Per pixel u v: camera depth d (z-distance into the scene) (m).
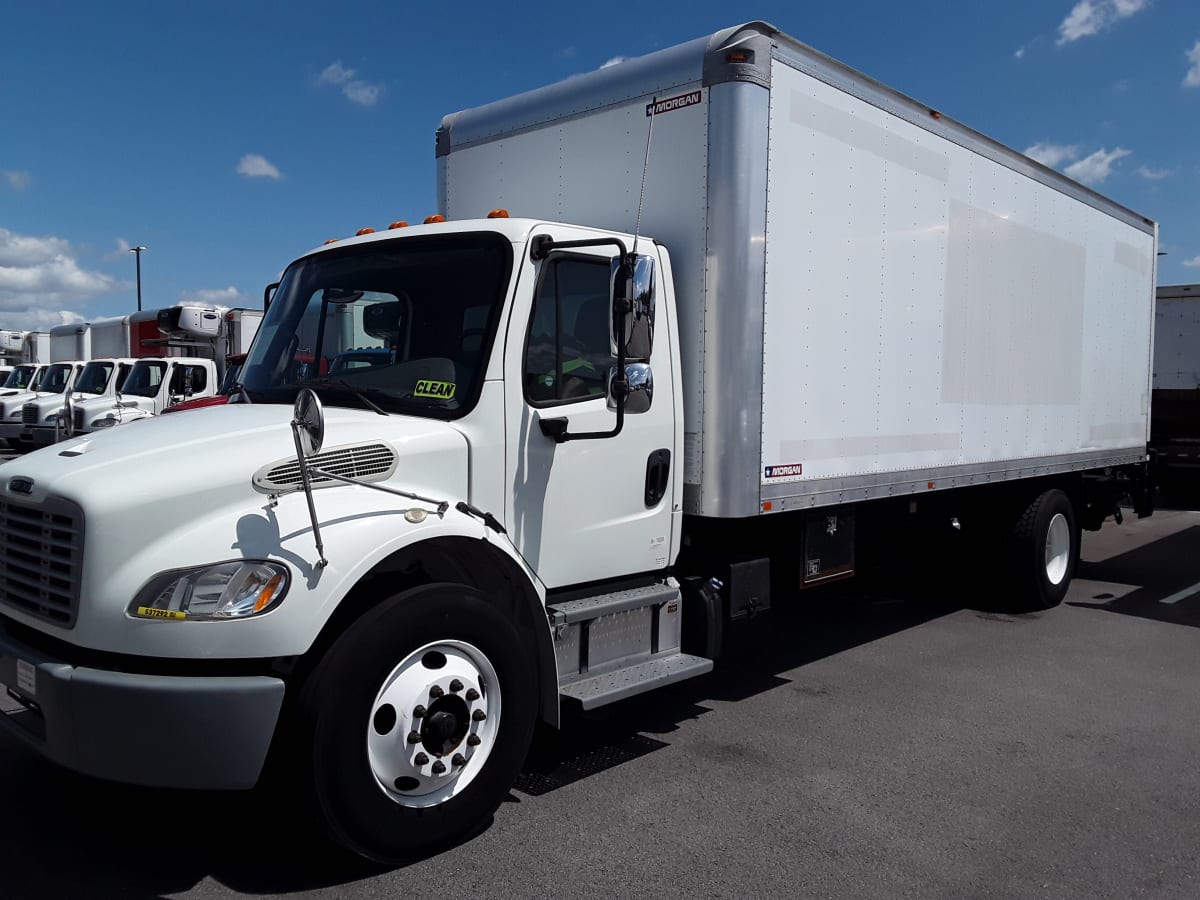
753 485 4.83
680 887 3.45
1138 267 9.36
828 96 5.25
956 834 3.94
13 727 3.45
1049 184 7.68
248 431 3.63
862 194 5.56
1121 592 9.25
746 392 4.75
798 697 5.75
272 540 3.25
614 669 4.53
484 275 4.15
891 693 5.85
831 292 5.34
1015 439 7.38
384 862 3.45
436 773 3.53
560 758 4.71
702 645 5.05
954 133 6.44
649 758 4.72
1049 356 7.80
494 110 5.85
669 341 4.73
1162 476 15.99
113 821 3.89
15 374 24.78
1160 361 17.27
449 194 6.13
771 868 3.61
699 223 4.77
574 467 4.29
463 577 3.97
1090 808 4.22
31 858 3.58
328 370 4.45
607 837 3.83
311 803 3.24
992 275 6.96
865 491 5.72
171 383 17.03
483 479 3.95
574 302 4.35
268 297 5.27
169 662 3.16
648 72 5.01
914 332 6.11
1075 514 8.73
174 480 3.28
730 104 4.66
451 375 4.05
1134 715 5.49
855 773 4.56
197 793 4.17
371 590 3.61
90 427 16.72
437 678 3.52
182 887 3.38
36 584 3.41
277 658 3.26
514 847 3.73
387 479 3.65
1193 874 3.65
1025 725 5.29
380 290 4.43
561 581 4.29
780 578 5.66
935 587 8.68
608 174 5.20
